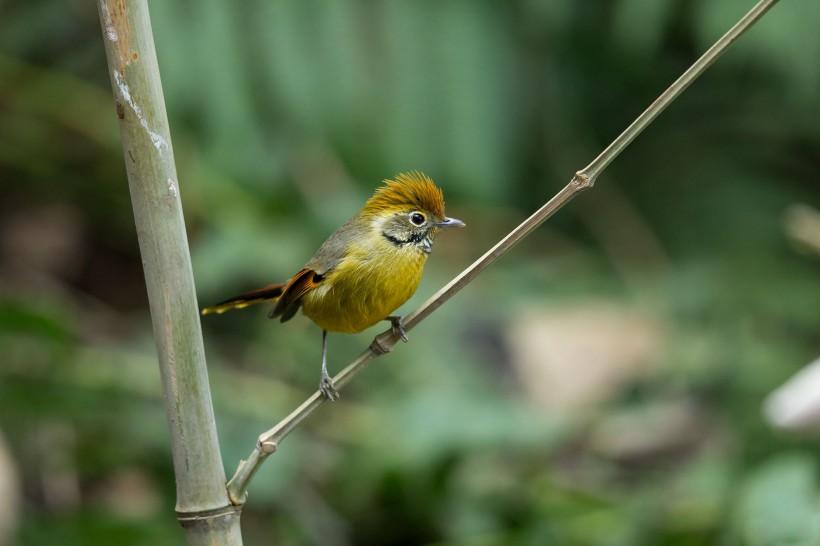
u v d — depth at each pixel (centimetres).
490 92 1166
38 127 1240
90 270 1295
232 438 998
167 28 1127
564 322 1170
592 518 949
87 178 1266
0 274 1251
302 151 1162
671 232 1302
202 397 480
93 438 1003
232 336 1209
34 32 1276
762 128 1370
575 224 1323
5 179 1315
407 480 967
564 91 1305
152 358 1053
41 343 963
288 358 1143
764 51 1202
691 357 1121
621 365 1135
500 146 1173
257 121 1157
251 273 1134
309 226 1143
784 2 1180
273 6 1128
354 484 988
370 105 1139
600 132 1352
